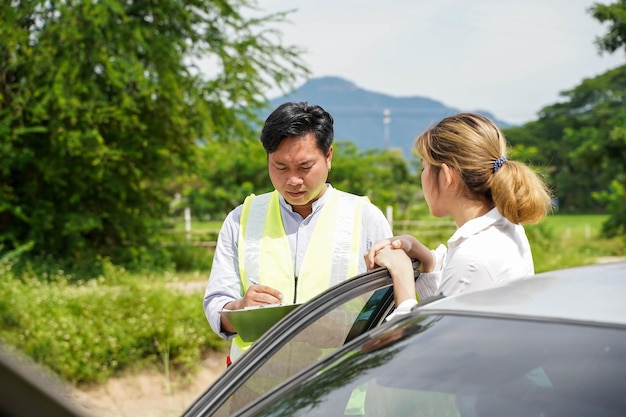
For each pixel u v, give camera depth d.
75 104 14.77
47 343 7.52
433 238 23.45
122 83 15.18
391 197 36.88
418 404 1.50
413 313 1.78
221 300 2.70
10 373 0.64
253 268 2.73
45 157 15.99
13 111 15.32
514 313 1.62
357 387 1.59
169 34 16.59
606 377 1.38
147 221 17.92
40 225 16.17
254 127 17.72
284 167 2.64
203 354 8.83
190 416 1.76
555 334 1.51
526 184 2.21
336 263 2.72
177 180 19.03
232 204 33.47
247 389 1.80
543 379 1.42
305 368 1.76
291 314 1.89
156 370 8.23
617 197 38.44
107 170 16.55
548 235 26.34
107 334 8.06
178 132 17.31
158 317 8.67
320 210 2.78
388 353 1.65
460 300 1.77
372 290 2.12
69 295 9.36
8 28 14.41
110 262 16.81
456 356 1.55
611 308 1.56
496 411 1.41
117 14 15.62
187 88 16.41
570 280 1.79
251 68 16.59
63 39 14.64
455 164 2.28
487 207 2.30
